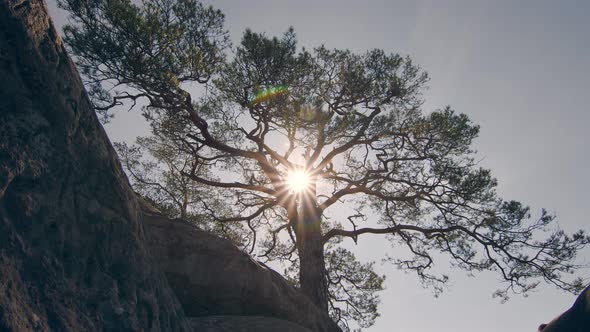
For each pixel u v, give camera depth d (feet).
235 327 29.30
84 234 16.92
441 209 57.52
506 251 56.44
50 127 15.87
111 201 18.57
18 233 14.15
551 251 55.06
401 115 57.26
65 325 14.51
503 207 54.65
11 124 14.49
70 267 15.92
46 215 15.29
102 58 43.62
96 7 43.55
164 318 20.12
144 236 20.72
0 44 14.47
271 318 32.32
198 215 64.44
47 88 15.87
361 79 55.11
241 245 64.69
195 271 31.96
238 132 57.06
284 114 51.75
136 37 42.93
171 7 47.26
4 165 13.97
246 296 33.22
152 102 47.29
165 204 63.46
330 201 58.44
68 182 16.52
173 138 57.88
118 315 17.07
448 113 56.85
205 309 31.78
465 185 53.72
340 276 64.44
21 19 15.17
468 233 56.70
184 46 47.14
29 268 14.24
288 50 51.37
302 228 57.11
